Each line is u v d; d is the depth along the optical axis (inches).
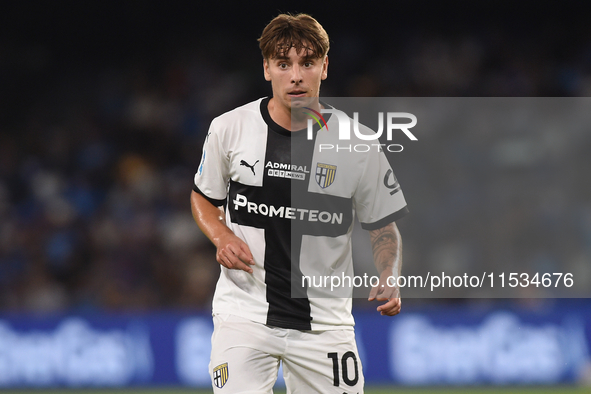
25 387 1133.7
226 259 454.6
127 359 1131.9
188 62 1905.8
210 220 476.7
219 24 1943.9
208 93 1852.9
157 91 1863.9
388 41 1888.5
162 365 1129.4
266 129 472.7
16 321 1147.3
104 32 1910.7
